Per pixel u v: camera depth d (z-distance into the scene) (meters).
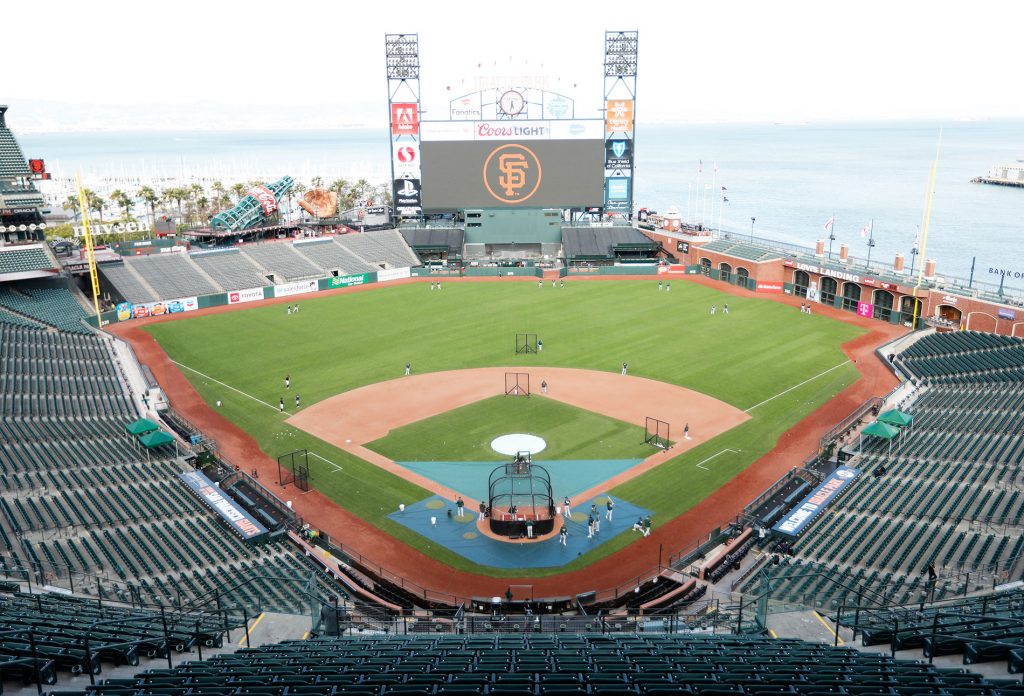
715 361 71.75
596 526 42.47
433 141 113.94
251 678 18.58
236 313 92.06
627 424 56.78
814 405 60.31
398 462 51.06
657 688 17.59
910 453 47.75
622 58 112.81
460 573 38.88
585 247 114.62
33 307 82.44
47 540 36.75
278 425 57.69
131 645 20.75
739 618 28.41
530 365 70.88
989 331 75.44
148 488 44.78
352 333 82.62
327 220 133.50
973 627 22.17
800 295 98.56
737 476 48.53
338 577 37.38
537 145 113.94
